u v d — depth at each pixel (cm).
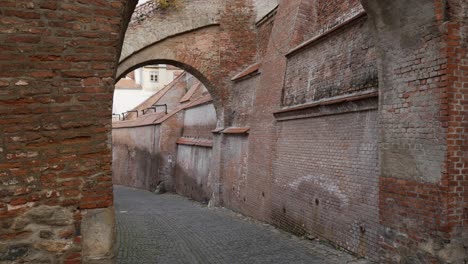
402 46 673
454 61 600
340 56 909
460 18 605
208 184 1998
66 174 429
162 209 1845
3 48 411
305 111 1032
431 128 622
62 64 430
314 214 978
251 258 852
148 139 3173
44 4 424
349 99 823
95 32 441
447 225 595
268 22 1597
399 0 640
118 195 2758
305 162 1034
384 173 716
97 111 441
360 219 796
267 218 1267
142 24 1606
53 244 423
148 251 957
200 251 940
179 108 2975
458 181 600
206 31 1692
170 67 5669
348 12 943
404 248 670
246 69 1678
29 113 418
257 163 1365
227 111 1722
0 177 407
